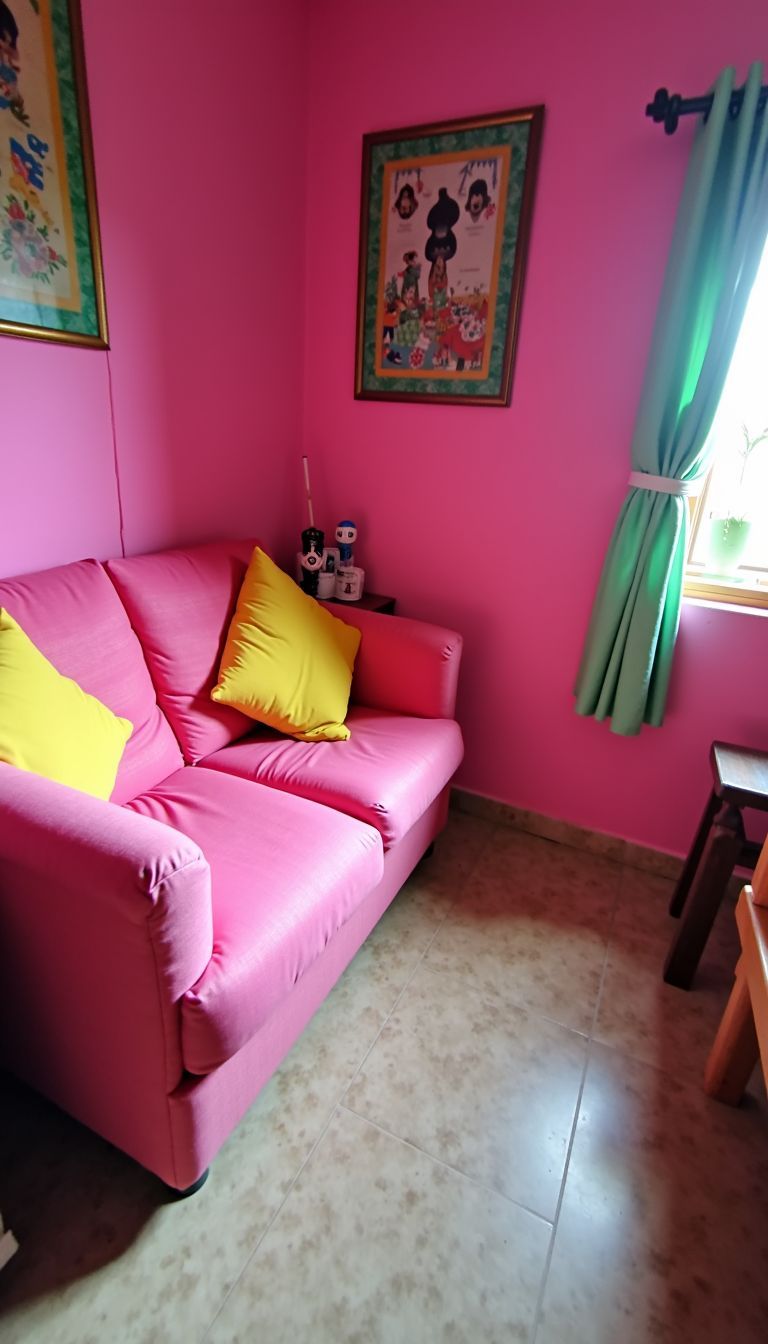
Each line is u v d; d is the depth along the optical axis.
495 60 1.71
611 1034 1.49
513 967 1.66
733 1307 1.02
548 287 1.81
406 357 2.05
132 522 1.74
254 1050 1.11
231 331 1.92
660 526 1.72
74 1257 1.02
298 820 1.35
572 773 2.15
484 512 2.08
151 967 0.88
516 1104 1.31
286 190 2.00
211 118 1.68
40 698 1.15
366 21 1.84
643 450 1.70
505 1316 0.99
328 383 2.24
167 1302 0.98
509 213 1.78
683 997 1.60
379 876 1.38
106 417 1.60
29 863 0.88
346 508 2.33
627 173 1.64
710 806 1.73
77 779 1.15
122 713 1.45
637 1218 1.13
